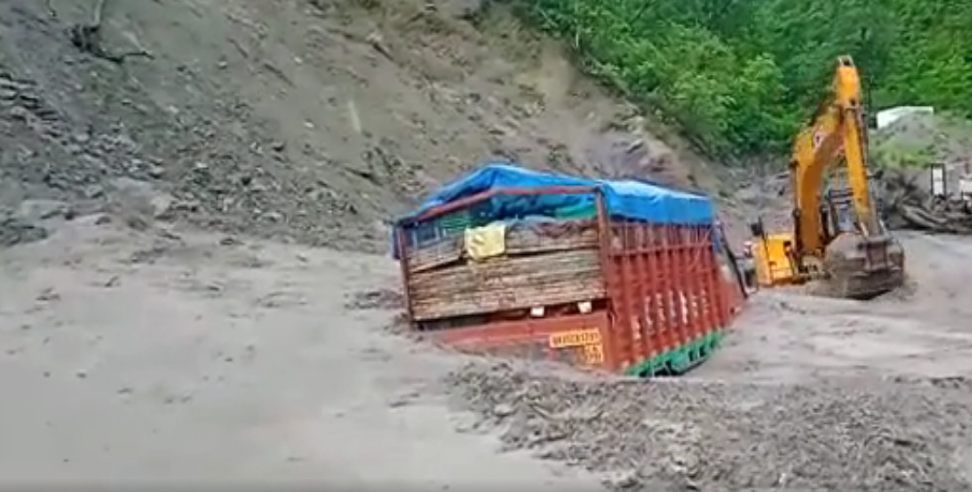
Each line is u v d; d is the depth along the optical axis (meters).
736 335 16.70
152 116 20.25
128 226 17.17
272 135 22.20
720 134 39.66
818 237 24.70
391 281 15.77
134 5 22.69
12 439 8.36
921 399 10.33
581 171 30.55
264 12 26.53
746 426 8.56
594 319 11.03
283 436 8.44
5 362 10.58
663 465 7.64
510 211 11.45
